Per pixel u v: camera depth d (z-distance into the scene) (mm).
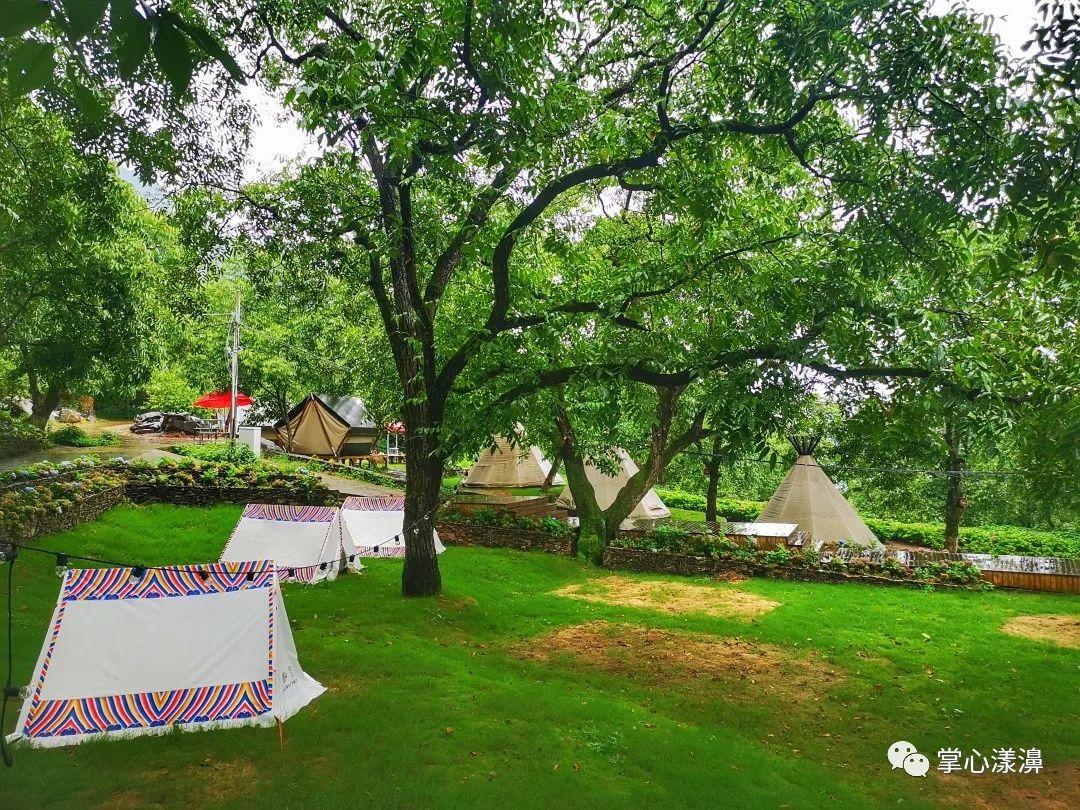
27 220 13430
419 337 11523
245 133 10305
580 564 16469
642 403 15281
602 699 8242
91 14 1318
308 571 12469
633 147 9430
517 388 11578
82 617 6383
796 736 7766
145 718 6359
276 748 6270
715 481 21156
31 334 20594
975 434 8852
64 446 26812
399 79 7570
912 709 8547
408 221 10828
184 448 24016
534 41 7570
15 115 11469
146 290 20453
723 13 8492
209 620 6727
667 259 11438
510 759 6418
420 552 11828
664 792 6051
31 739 6035
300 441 29875
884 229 8227
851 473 20672
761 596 13883
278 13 9727
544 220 12180
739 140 9406
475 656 9586
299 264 11906
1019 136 5234
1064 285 8547
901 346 9633
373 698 7543
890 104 7391
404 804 5480
